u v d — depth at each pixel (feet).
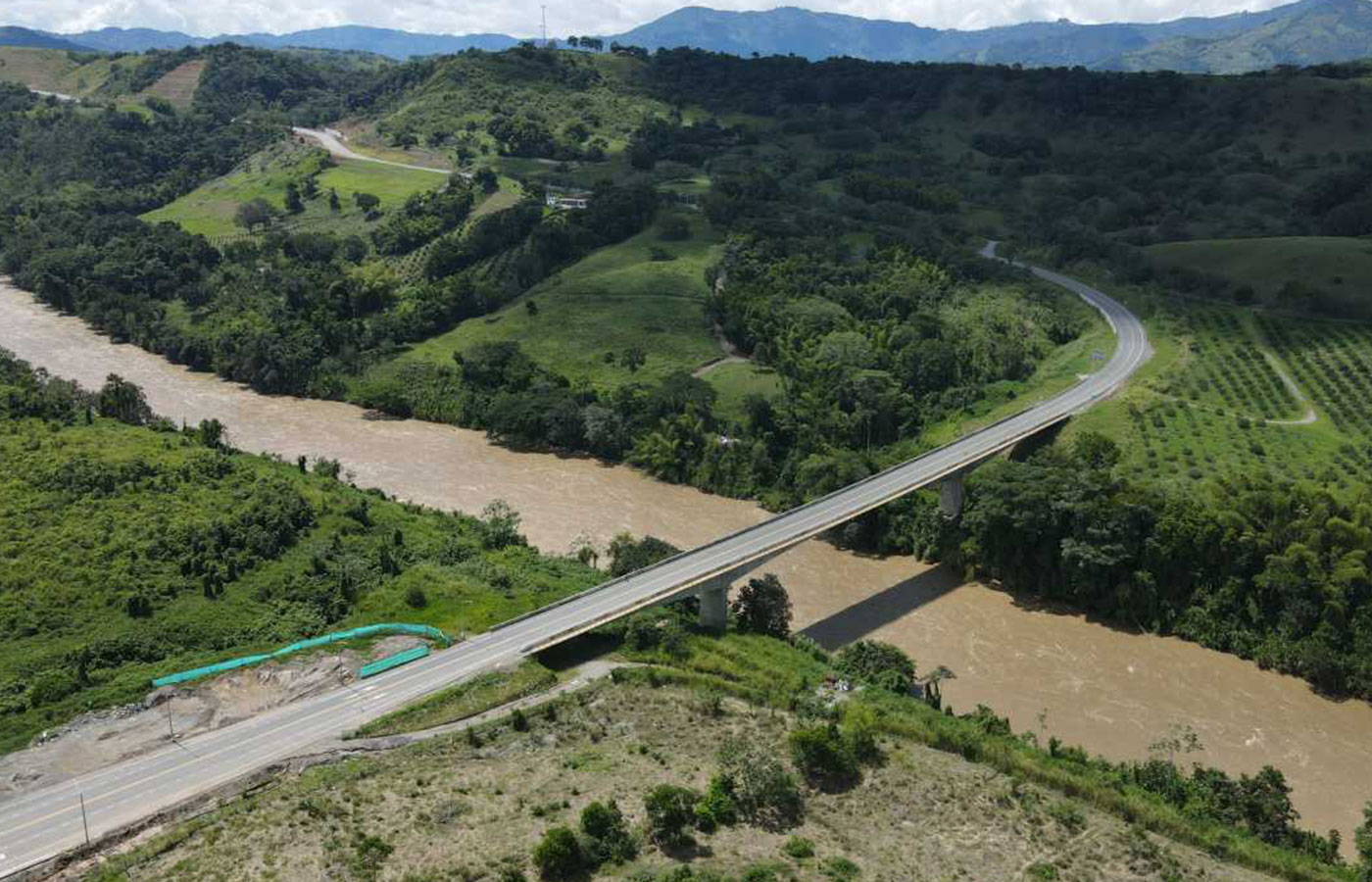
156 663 340.39
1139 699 352.28
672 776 273.95
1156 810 267.80
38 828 250.57
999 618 414.00
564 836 230.07
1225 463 458.09
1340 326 591.78
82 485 449.06
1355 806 296.10
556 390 631.15
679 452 568.41
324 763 279.28
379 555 415.23
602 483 559.38
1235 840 257.96
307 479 501.97
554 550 464.24
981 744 294.66
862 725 297.94
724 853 240.32
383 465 580.30
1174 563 402.52
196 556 403.54
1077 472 437.58
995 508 434.30
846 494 464.65
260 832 245.04
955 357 625.82
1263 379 540.93
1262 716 341.62
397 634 356.79
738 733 299.58
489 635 356.18
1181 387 541.34
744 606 387.34
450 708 311.27
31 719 302.45
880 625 407.03
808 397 585.63
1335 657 357.20
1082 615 416.26
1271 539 388.98
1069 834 257.34
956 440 510.17
